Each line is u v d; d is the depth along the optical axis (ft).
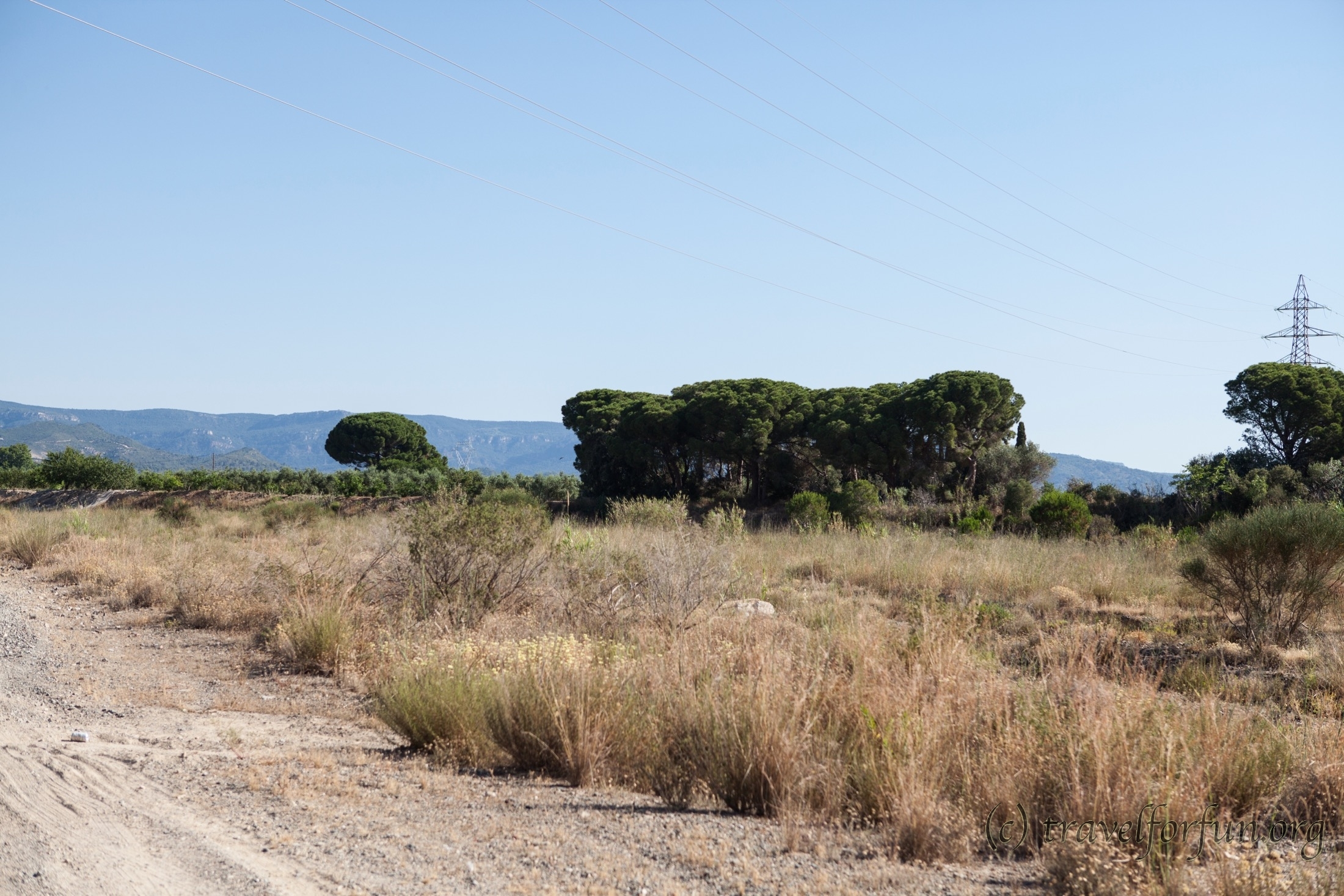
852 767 16.10
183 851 12.81
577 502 139.33
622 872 12.38
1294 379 123.03
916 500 106.22
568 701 18.31
